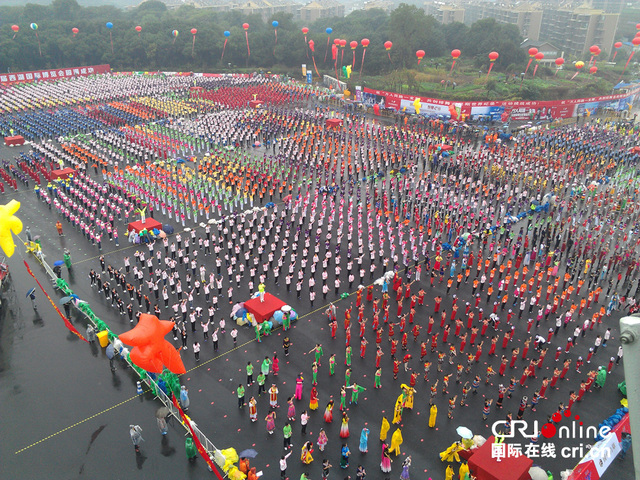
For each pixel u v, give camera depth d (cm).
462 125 9544
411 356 3575
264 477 2591
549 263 4831
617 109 11325
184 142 8512
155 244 5194
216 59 16438
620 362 3519
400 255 5041
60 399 3111
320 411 3058
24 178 6675
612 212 5962
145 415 3009
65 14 19725
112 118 9831
